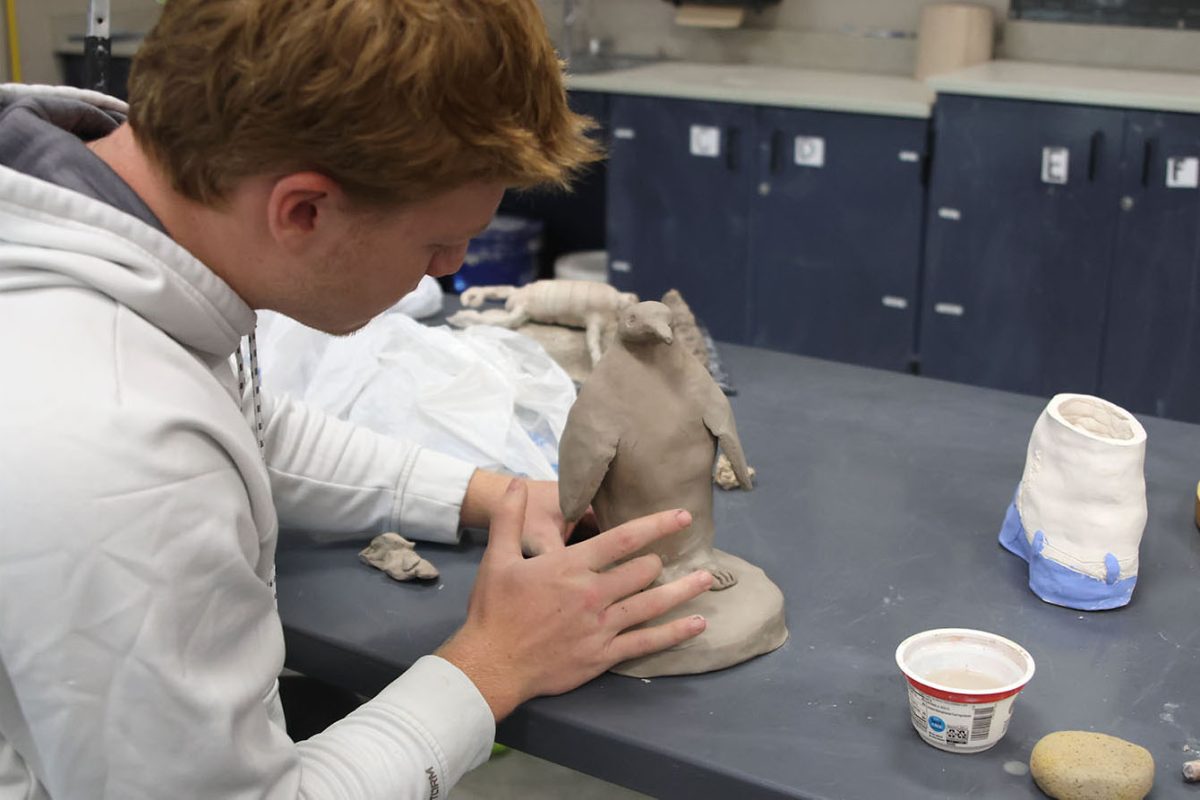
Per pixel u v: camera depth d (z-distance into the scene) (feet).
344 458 4.03
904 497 4.39
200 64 2.38
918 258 10.87
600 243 14.28
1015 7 11.89
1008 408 5.15
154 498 2.41
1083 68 11.30
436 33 2.36
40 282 2.56
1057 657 3.45
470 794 6.09
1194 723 3.16
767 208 11.27
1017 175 10.16
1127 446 3.59
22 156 2.63
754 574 3.70
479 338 5.25
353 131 2.37
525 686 3.21
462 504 4.04
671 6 13.50
